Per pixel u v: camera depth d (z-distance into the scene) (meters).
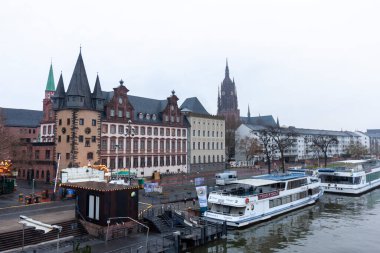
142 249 30.45
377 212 55.41
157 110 91.81
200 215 46.66
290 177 57.75
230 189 51.00
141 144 82.50
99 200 34.62
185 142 96.50
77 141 68.31
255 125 152.88
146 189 57.41
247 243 38.31
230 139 141.25
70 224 35.09
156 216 39.34
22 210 41.03
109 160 74.69
